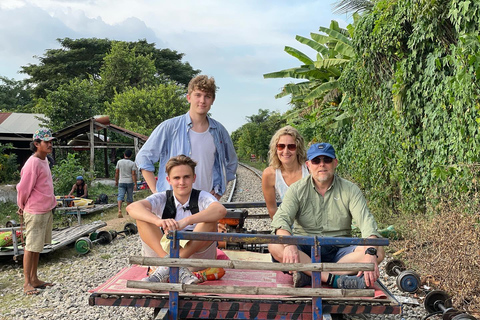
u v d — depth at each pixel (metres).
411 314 5.26
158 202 4.42
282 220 4.14
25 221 6.52
